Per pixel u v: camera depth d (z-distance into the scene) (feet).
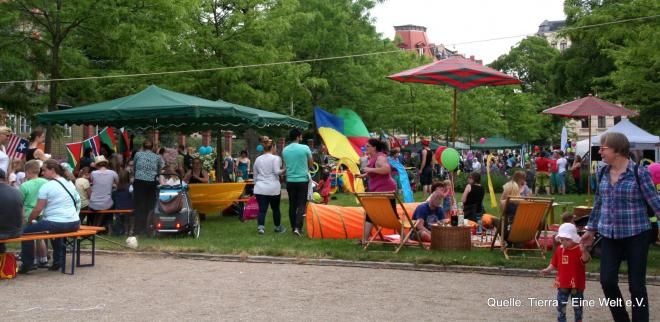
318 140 110.42
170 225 41.09
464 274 30.66
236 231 45.39
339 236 40.65
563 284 21.30
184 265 33.09
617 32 65.57
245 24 78.59
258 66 77.41
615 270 19.61
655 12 63.26
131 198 45.11
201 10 76.13
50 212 31.32
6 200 29.07
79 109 46.80
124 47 69.87
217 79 76.33
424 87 142.72
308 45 101.40
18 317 22.40
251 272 31.07
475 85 44.29
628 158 19.80
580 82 117.91
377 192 34.58
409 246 36.78
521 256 33.73
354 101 109.50
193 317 22.40
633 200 19.36
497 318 22.38
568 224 21.44
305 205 43.14
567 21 107.14
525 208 32.60
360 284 28.19
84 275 30.40
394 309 23.61
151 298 25.41
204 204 50.70
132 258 35.40
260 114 53.06
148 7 68.59
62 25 68.39
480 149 179.83
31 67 72.02
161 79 75.05
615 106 55.26
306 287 27.55
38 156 41.63
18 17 65.26
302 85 86.74
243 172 69.72
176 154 61.11
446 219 41.29
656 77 69.46
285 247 36.70
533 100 198.08
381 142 37.55
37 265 32.04
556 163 88.74
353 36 107.86
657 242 38.37
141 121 55.36
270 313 22.95
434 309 23.65
